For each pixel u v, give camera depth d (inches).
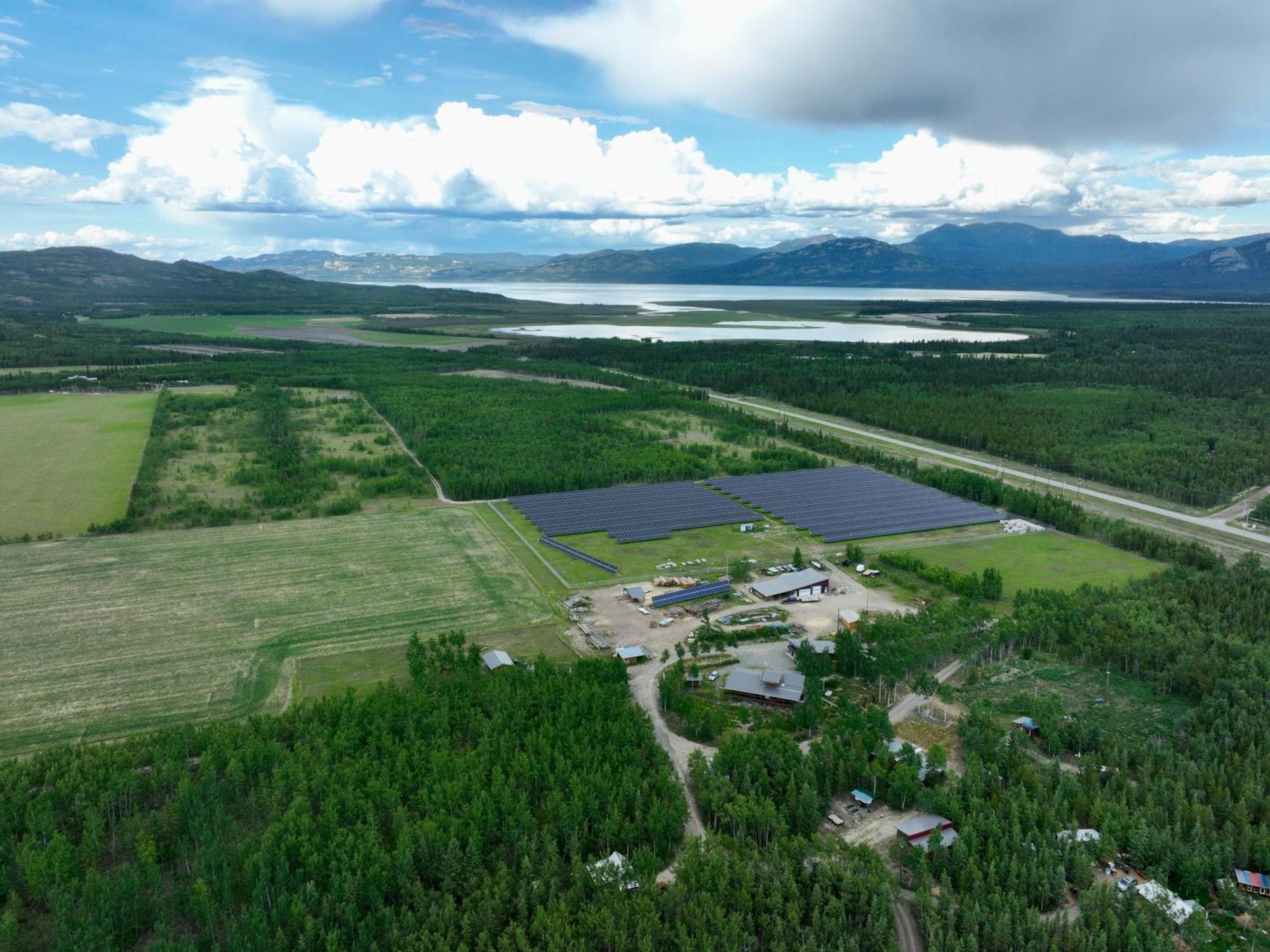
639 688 5994.1
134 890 3875.5
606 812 4576.8
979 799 4633.4
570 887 4180.6
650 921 3814.0
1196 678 5895.7
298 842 4222.4
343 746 4923.7
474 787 4608.8
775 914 3895.2
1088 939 3764.8
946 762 5162.4
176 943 3688.5
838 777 4918.8
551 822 4495.6
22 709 5516.7
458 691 5521.7
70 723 5378.9
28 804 4375.0
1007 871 4197.8
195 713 5516.7
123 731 5300.2
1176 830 4384.8
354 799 4503.0
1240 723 5265.8
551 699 5487.2
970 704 5866.1
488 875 4119.1
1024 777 4881.9
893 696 5994.1
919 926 4020.7
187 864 4202.8
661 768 4849.9
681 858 4338.1
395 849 4306.1
